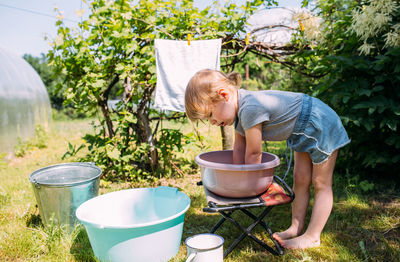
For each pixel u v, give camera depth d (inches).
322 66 118.1
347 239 76.6
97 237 64.2
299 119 67.0
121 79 133.9
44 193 79.3
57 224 81.7
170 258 68.7
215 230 81.9
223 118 66.3
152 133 142.6
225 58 140.6
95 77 124.2
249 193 65.5
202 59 116.7
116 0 121.9
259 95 66.5
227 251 69.2
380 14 98.9
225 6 125.0
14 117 227.9
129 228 61.2
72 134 326.3
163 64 116.6
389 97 108.6
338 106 122.6
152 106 142.7
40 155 211.2
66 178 91.4
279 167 142.2
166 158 137.7
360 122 107.0
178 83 117.2
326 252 70.1
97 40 126.3
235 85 69.7
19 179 140.0
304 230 82.4
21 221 91.7
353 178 114.8
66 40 122.9
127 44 119.7
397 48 96.4
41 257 73.2
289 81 163.8
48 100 368.8
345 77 116.7
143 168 140.3
